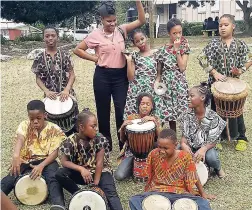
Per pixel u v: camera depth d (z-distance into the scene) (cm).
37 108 406
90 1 1997
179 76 499
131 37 505
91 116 371
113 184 379
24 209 391
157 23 2378
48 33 501
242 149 518
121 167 445
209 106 445
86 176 364
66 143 378
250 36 2112
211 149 435
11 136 607
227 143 545
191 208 327
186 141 444
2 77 1080
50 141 414
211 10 2920
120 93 499
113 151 539
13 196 417
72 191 384
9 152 540
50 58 509
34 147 414
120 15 2233
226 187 427
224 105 493
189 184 362
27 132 414
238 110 498
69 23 2422
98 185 377
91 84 943
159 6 2980
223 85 495
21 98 850
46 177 395
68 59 515
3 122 681
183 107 496
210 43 510
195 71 1035
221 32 499
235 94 480
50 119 483
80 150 379
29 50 1662
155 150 372
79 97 824
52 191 376
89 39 496
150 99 448
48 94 503
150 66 491
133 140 424
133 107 494
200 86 445
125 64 496
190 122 442
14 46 1784
